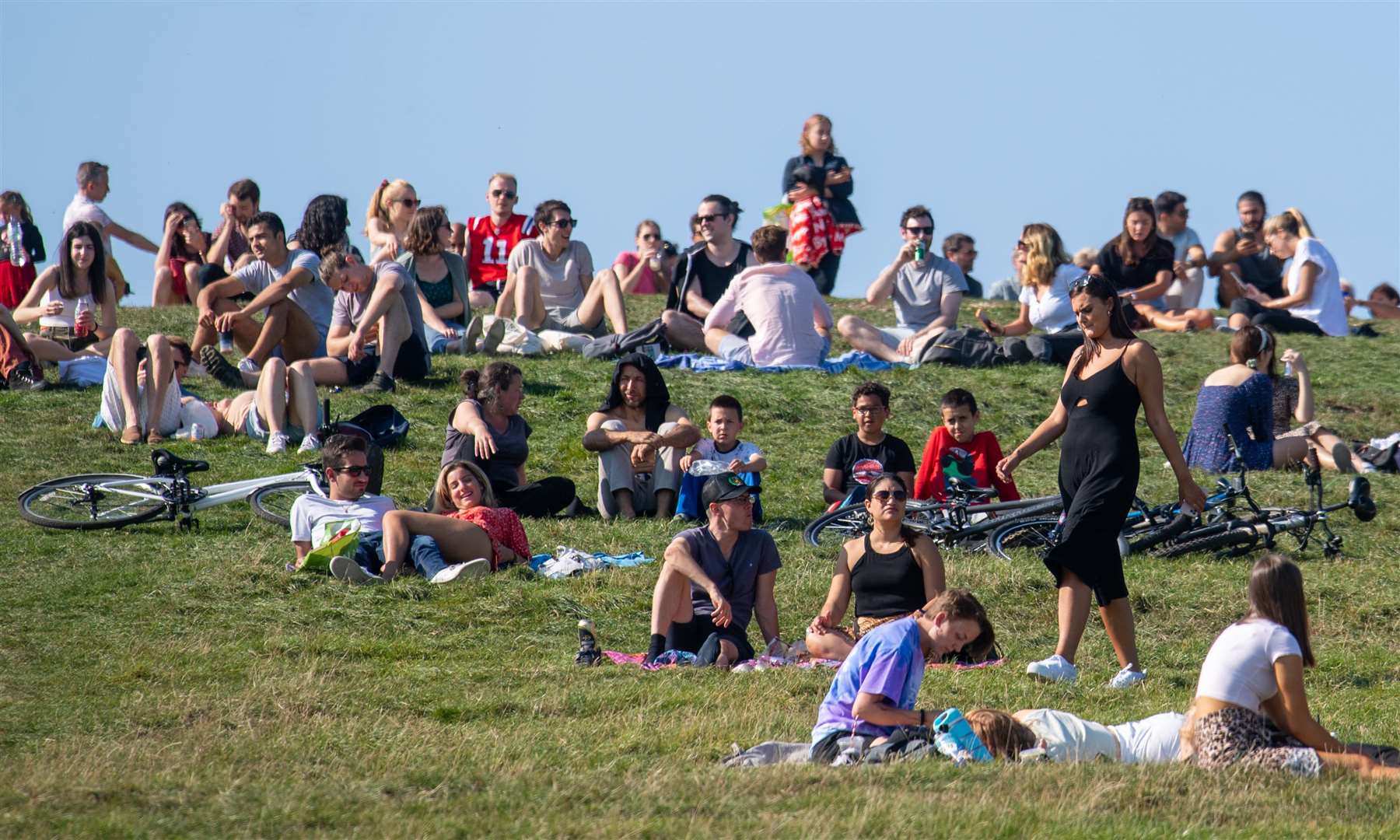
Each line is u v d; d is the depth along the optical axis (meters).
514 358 65.00
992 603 40.16
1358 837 21.45
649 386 49.06
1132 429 32.41
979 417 60.31
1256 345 54.22
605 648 37.31
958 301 69.69
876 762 25.75
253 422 54.28
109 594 39.38
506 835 21.44
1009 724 25.81
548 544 44.69
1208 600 40.34
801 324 65.19
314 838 21.47
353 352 58.12
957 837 20.92
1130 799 22.86
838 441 48.84
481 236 76.69
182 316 74.25
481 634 37.69
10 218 73.38
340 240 64.94
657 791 23.61
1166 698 30.86
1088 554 32.03
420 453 53.78
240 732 29.11
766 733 28.53
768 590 36.69
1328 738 25.38
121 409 54.47
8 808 22.56
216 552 42.88
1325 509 45.06
